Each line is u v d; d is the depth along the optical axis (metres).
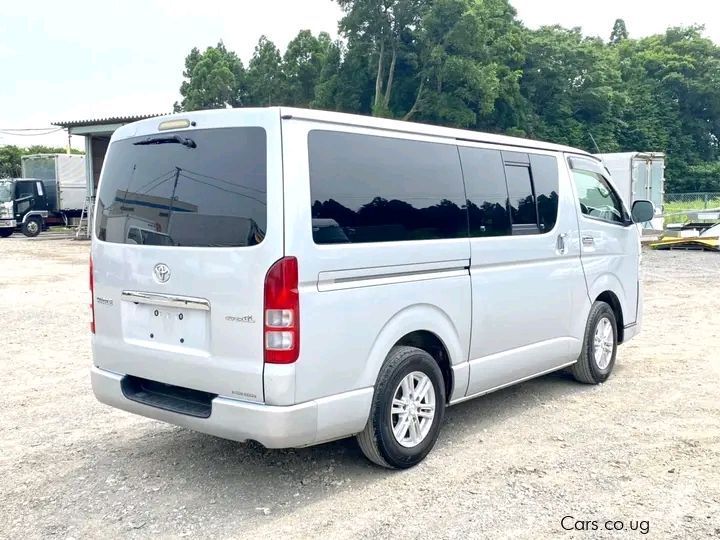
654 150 50.09
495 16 35.69
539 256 5.38
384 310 4.07
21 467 4.46
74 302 11.70
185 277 3.88
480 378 4.88
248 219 3.67
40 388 6.39
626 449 4.66
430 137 4.53
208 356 3.80
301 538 3.48
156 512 3.79
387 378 4.10
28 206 28.77
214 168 3.85
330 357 3.77
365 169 4.05
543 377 6.61
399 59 30.95
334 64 32.34
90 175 28.09
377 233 4.06
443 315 4.52
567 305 5.75
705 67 55.19
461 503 3.86
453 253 4.57
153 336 4.12
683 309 10.45
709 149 55.91
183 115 4.04
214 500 3.94
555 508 3.78
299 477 4.24
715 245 19.69
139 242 4.17
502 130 34.84
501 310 5.00
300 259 3.61
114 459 4.58
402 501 3.89
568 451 4.64
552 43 42.06
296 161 3.66
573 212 5.83
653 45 58.78
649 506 3.79
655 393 6.02
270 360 3.57
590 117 46.25
